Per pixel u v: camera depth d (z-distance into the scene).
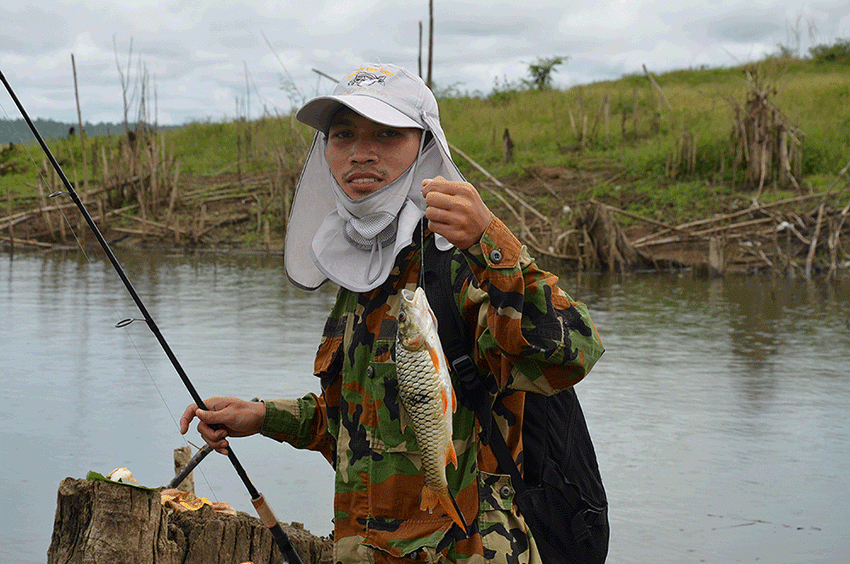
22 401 7.37
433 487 2.15
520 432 2.27
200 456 4.58
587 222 18.11
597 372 8.74
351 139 2.43
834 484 5.68
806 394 7.94
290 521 5.01
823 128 24.50
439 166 2.43
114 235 22.50
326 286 15.41
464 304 2.21
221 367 8.68
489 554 2.18
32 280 15.48
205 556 4.07
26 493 5.31
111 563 3.69
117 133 33.81
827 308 12.94
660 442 6.52
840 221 17.91
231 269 17.66
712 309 12.76
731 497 5.45
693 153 22.31
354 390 2.36
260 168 27.41
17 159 29.50
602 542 2.36
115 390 7.79
